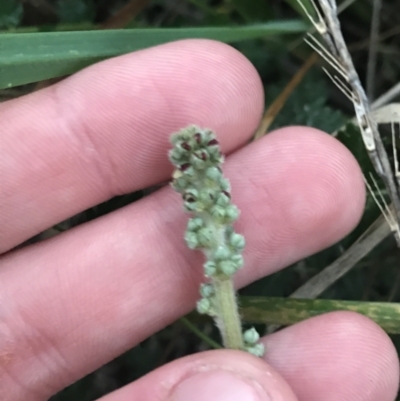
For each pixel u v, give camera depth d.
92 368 0.13
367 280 0.14
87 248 0.12
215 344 0.13
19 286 0.12
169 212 0.12
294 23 0.12
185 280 0.12
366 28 0.15
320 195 0.12
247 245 0.12
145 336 0.13
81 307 0.12
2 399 0.12
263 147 0.12
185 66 0.12
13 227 0.12
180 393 0.10
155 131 0.12
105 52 0.11
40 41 0.11
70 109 0.12
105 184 0.12
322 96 0.14
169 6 0.15
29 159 0.12
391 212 0.13
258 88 0.12
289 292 0.14
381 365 0.12
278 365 0.12
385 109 0.13
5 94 0.13
